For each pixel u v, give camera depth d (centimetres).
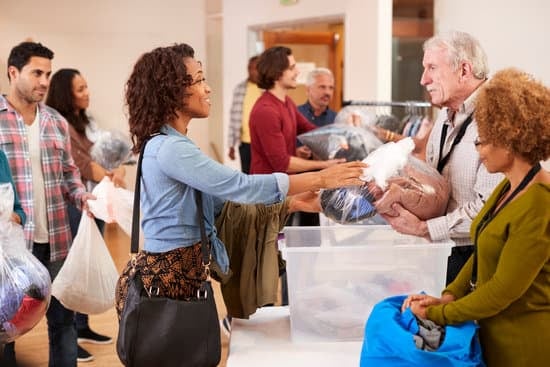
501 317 150
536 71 382
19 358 347
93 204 260
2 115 270
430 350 145
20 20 730
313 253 196
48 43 745
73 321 292
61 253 288
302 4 620
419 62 573
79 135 383
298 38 695
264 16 662
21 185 272
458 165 209
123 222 258
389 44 536
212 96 846
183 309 178
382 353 148
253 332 207
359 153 325
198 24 802
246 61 689
